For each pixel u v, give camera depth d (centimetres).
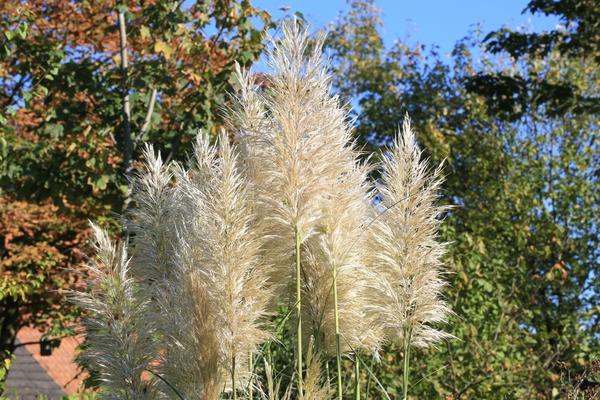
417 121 2273
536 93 1638
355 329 400
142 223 412
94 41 1241
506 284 902
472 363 752
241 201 347
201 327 342
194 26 1026
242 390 378
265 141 371
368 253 406
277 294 386
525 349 811
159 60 1022
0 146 1053
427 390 740
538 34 1614
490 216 1587
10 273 1390
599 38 1563
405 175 392
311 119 371
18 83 1315
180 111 1016
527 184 1725
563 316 932
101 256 379
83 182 1049
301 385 351
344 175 393
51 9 1262
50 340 1642
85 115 1032
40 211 1393
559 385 761
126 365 365
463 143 1986
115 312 371
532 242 1319
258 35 980
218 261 341
